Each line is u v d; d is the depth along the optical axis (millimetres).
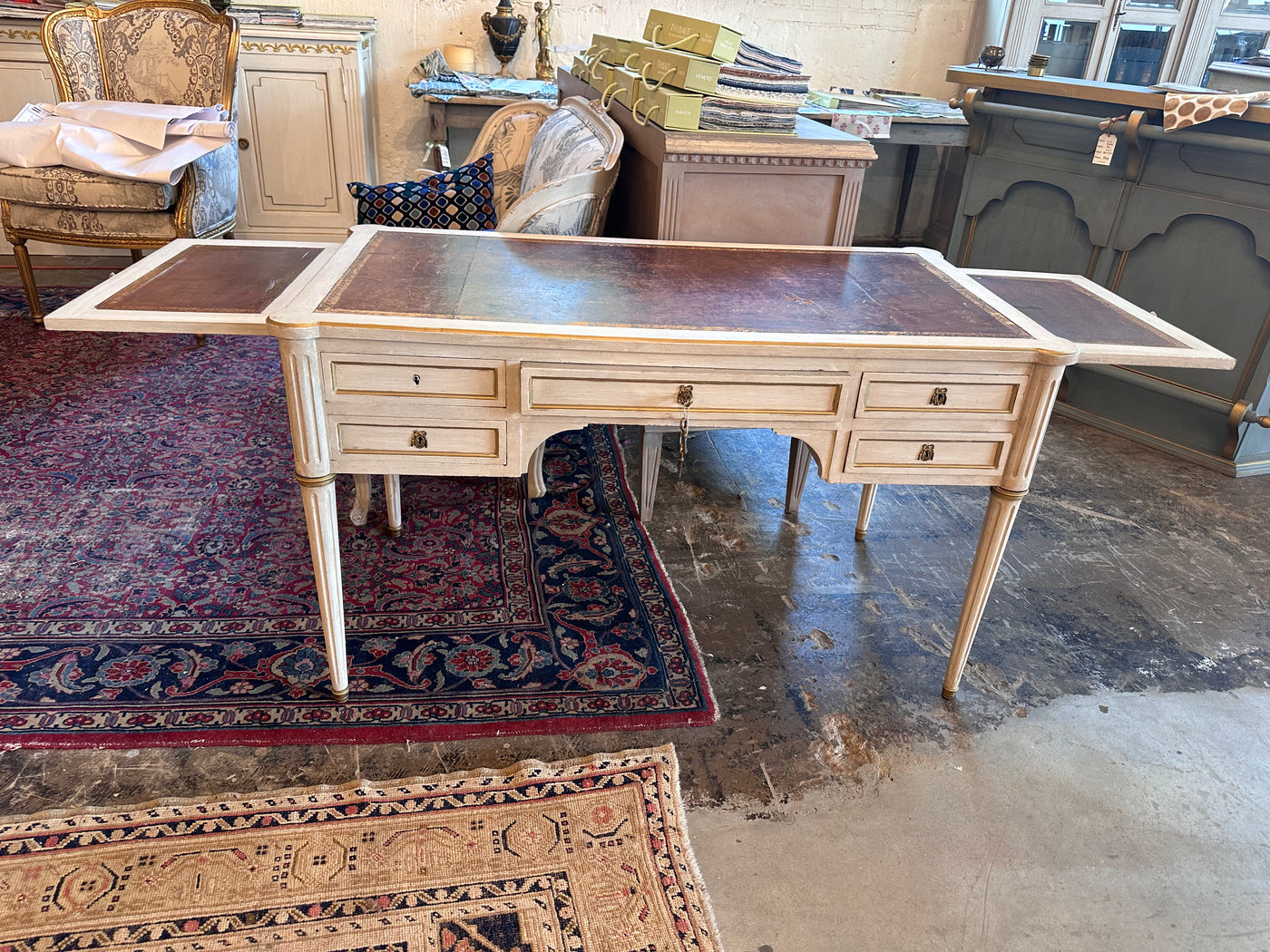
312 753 1633
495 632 1962
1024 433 1558
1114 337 1607
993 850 1527
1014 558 2389
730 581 2221
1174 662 2016
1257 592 2285
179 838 1438
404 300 1496
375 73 4316
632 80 2246
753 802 1591
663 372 1457
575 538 2344
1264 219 2611
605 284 1676
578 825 1500
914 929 1378
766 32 4500
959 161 4707
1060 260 3211
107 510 2330
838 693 1869
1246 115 2525
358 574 2135
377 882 1387
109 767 1577
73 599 1982
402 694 1774
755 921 1373
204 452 2641
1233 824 1608
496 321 1438
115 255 4289
